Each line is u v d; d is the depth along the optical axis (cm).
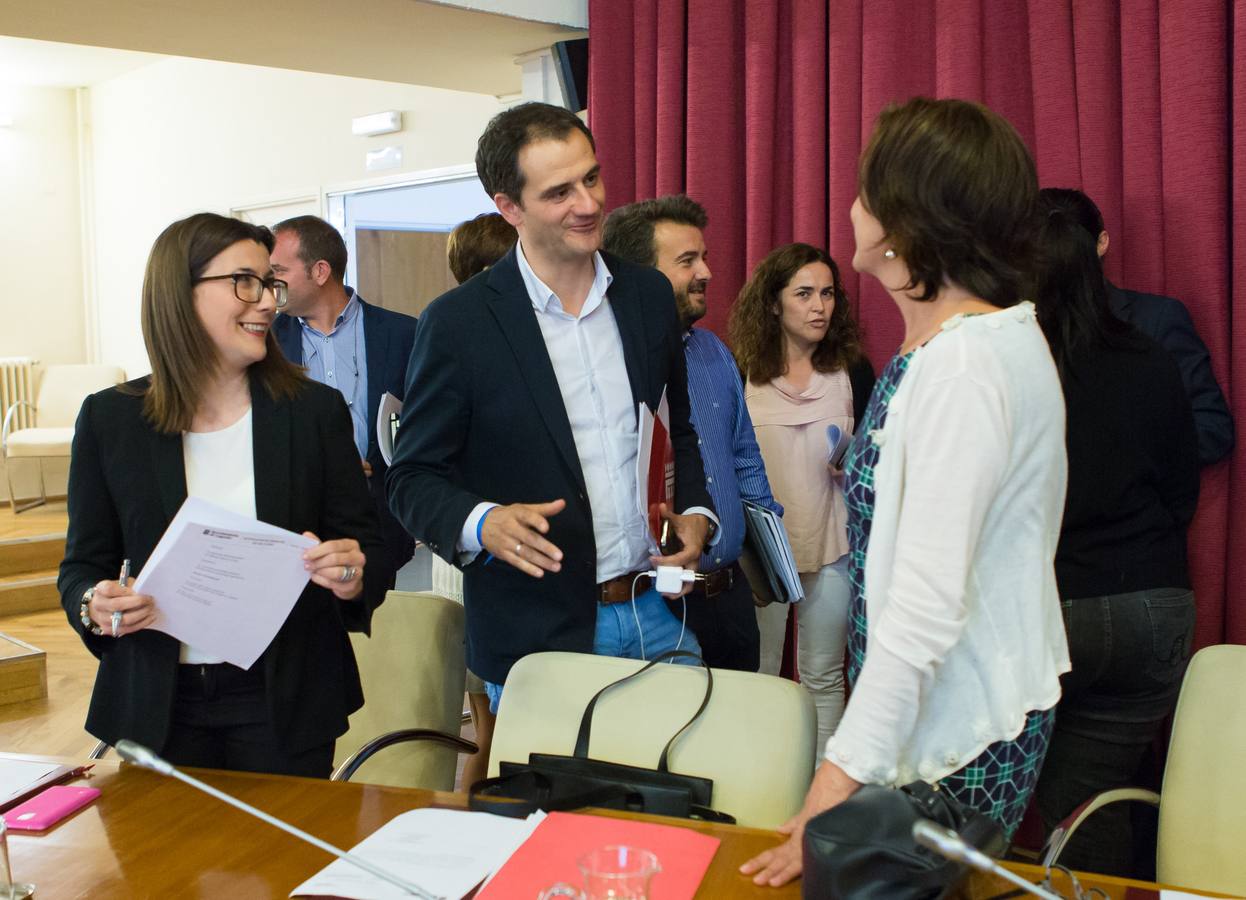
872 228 130
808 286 286
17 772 160
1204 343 246
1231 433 239
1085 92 265
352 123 650
